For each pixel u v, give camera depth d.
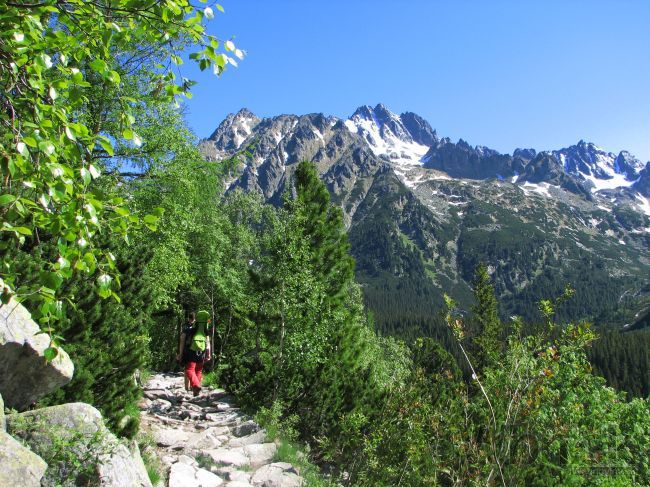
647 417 10.12
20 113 3.52
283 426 12.58
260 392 14.06
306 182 20.56
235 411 13.94
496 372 7.45
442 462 7.48
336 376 14.80
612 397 9.71
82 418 5.88
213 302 32.38
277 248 15.68
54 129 3.45
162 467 8.45
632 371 111.12
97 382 8.35
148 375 18.42
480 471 6.66
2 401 5.37
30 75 3.51
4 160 3.09
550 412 7.51
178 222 22.77
